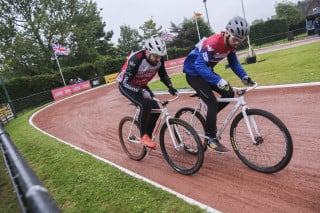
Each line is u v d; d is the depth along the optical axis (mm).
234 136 3871
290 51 19172
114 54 60938
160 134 4230
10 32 35875
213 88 4023
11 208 4039
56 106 16625
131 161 4914
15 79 25016
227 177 3689
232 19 3434
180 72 22469
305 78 8453
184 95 10297
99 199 3674
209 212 2971
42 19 35031
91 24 43750
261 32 48094
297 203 2885
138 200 3459
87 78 32094
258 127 3600
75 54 41031
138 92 4176
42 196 1302
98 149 5965
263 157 3715
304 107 5867
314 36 33781
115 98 14094
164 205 3248
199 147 3719
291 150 3248
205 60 3727
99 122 8883
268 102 6895
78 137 7426
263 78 10305
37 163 5664
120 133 5184
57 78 28531
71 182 4355
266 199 3061
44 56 36906
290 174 3445
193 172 3879
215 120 3865
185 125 3855
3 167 5816
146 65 4043
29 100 20969
